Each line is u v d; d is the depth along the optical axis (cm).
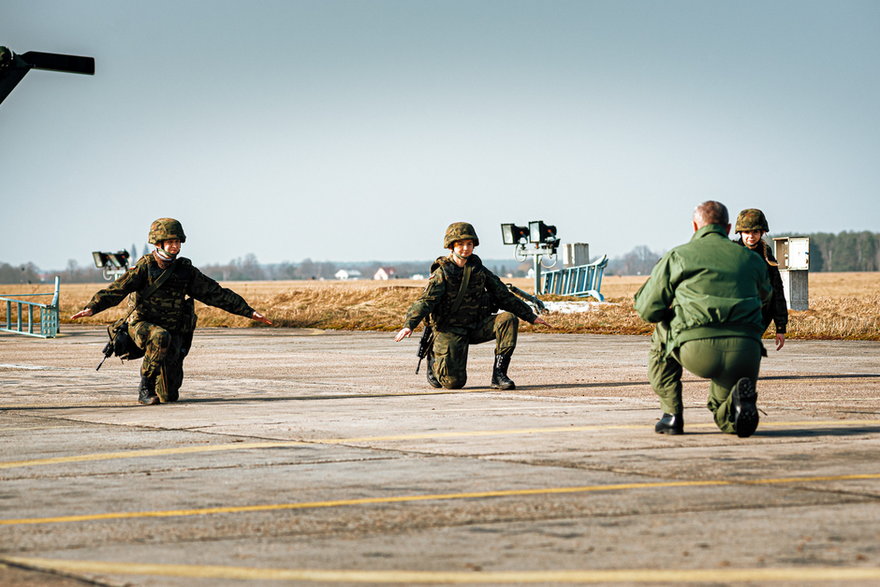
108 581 626
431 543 704
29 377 2052
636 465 974
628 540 700
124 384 1909
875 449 1052
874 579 606
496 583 611
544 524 749
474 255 1727
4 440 1193
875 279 18525
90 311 1559
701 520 751
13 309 5728
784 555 656
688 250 1122
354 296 4675
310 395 1680
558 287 4497
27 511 819
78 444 1160
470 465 992
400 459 1032
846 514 764
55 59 1384
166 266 1587
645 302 1146
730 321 1101
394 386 1812
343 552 686
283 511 807
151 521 780
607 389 1695
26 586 616
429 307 1691
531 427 1246
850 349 2489
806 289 3303
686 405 1452
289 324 3966
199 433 1240
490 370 2119
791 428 1206
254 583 619
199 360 2483
